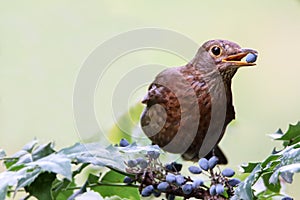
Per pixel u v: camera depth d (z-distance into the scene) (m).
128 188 4.14
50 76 4.55
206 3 4.65
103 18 4.59
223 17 4.67
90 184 4.11
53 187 4.11
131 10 4.61
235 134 4.41
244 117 4.60
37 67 4.55
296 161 4.03
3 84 4.53
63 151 4.07
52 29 4.58
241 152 4.45
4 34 4.57
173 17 4.62
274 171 4.04
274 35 4.71
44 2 4.59
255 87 4.64
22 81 4.54
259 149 4.48
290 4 4.81
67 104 4.52
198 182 4.07
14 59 4.55
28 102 4.52
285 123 4.60
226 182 4.07
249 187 4.04
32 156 4.11
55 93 4.54
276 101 4.62
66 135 4.50
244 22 4.71
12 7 4.57
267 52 4.68
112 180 4.14
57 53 4.56
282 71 4.67
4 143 4.50
